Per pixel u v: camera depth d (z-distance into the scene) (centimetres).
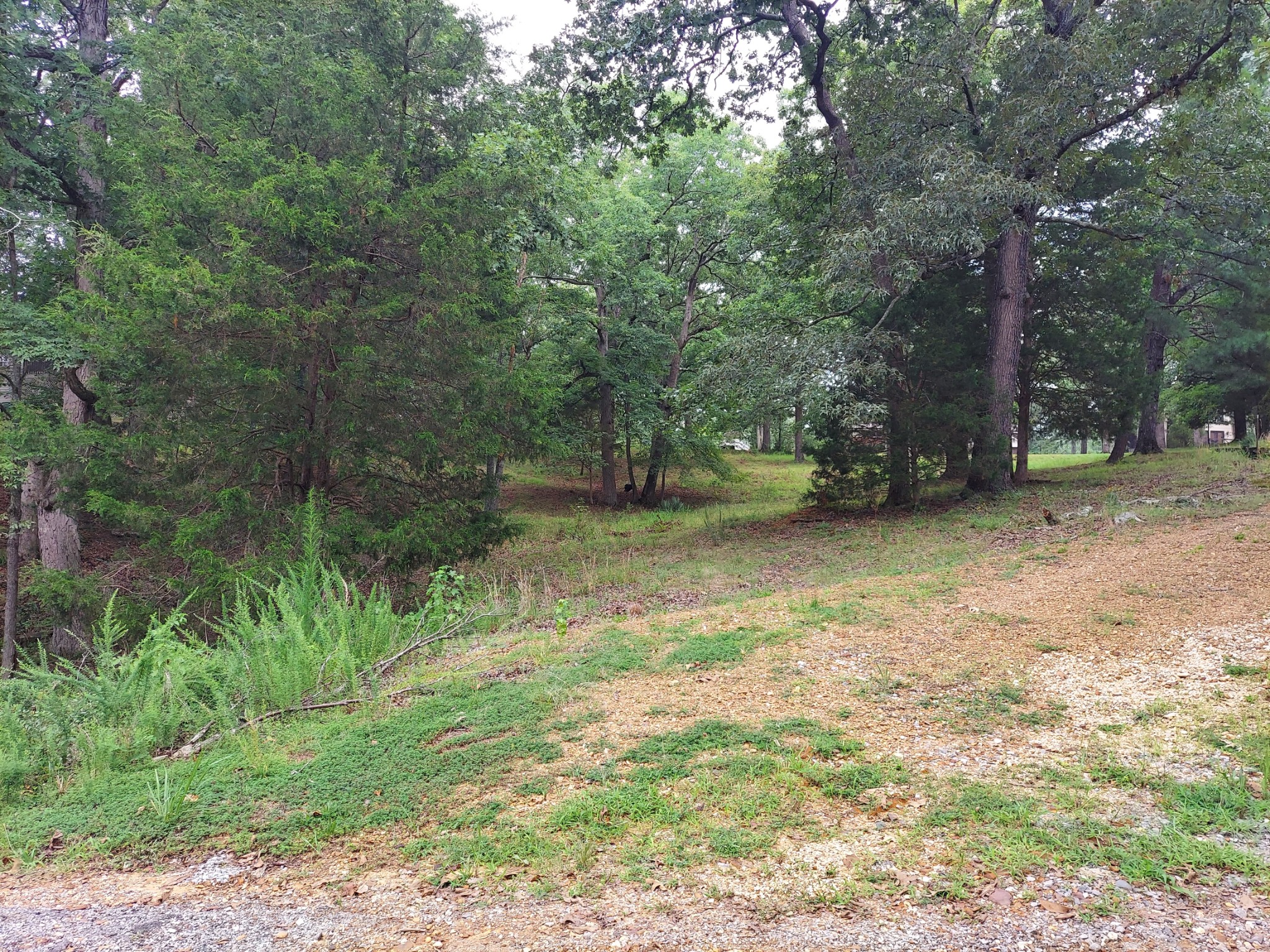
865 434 1627
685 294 2658
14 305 1042
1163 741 396
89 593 937
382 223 977
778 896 281
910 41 1546
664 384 2612
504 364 1296
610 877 305
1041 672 512
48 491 1162
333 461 1026
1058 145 1320
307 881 328
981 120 1462
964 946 245
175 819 395
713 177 2394
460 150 1232
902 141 1433
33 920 309
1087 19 1248
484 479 1152
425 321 968
